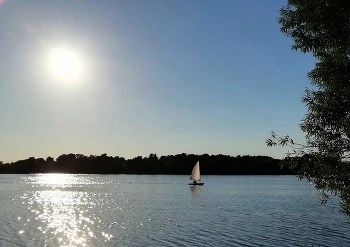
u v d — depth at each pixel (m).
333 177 15.78
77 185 173.88
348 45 15.12
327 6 14.78
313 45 15.93
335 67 15.59
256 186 164.00
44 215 60.16
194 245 36.97
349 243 37.62
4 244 37.28
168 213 63.88
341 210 17.39
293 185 175.12
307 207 72.06
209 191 128.88
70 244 37.50
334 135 15.58
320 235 41.59
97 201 89.44
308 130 16.05
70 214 61.94
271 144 16.53
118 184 183.88
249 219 55.19
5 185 170.62
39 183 193.62
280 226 48.00
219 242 38.34
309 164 15.95
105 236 41.66
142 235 42.19
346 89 15.12
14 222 51.47
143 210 68.69
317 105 15.90
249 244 37.31
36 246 36.50
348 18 14.73
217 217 57.81
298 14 15.80
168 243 37.97
